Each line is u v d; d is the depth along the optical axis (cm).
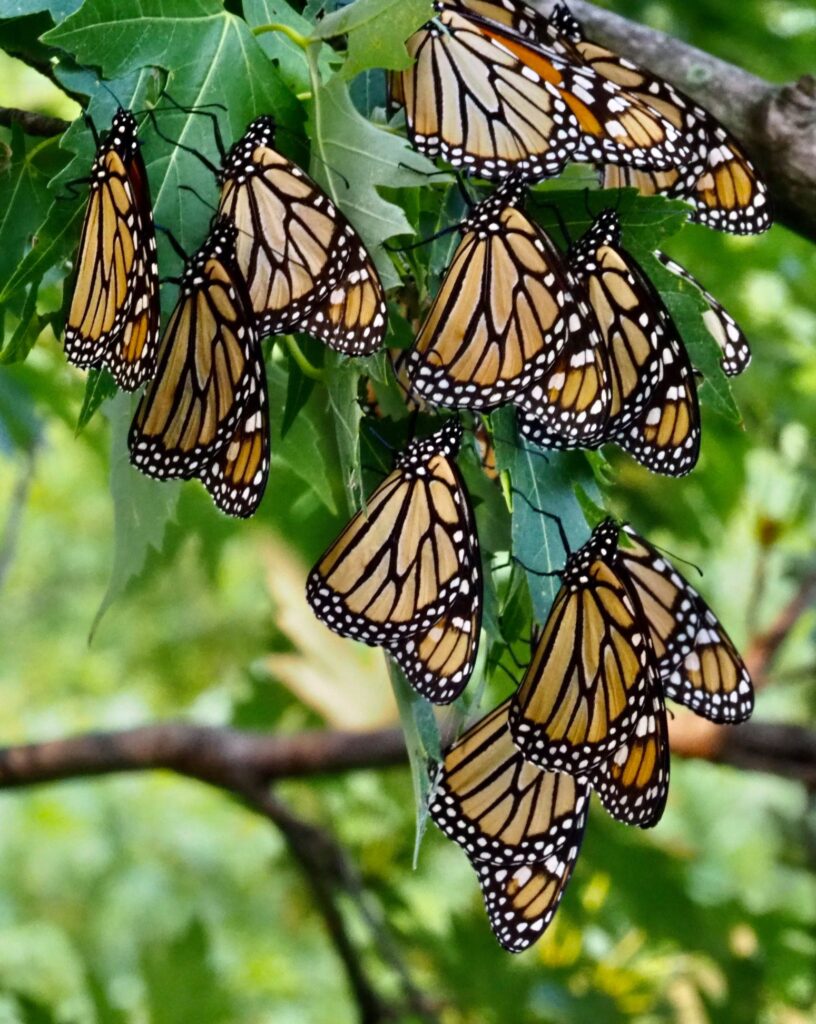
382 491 85
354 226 83
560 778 89
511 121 83
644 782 88
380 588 85
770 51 135
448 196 86
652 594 92
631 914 142
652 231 86
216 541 135
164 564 136
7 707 259
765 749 127
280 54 84
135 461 83
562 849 90
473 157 83
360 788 149
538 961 140
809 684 175
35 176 86
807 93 90
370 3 82
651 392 86
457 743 88
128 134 80
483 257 83
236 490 83
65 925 224
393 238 85
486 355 84
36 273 83
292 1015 207
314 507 125
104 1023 132
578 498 87
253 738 127
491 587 88
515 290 83
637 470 136
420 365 84
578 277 86
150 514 92
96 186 81
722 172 88
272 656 145
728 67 91
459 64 83
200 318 82
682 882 141
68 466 252
